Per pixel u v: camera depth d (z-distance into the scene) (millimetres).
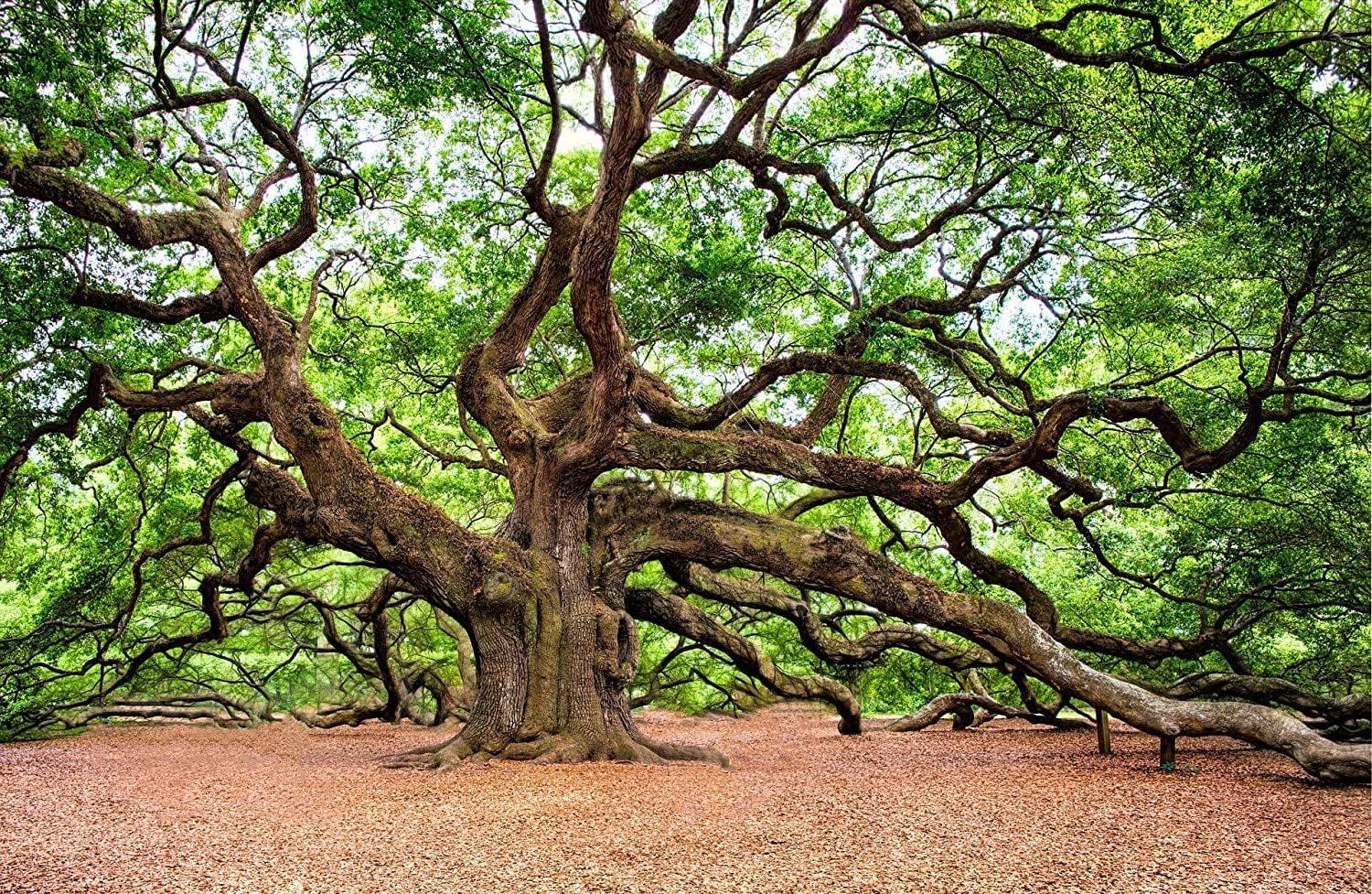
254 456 17250
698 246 19141
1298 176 11938
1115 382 16281
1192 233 16094
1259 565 18922
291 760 15750
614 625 15070
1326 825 9586
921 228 18328
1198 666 22703
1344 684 21266
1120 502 18047
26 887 7109
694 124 15805
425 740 20156
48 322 15250
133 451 21625
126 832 9148
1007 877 7445
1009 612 15227
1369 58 11344
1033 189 15578
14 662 21688
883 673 27641
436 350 21359
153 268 16516
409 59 12789
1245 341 17297
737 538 15688
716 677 29469
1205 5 12688
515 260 19703
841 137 16141
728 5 14672
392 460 23703
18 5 10539
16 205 14070
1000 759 15914
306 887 7090
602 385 14180
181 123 16406
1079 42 14062
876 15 15977
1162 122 13031
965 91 15469
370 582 29500
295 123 15938
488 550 14602
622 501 16219
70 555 24375
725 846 8383
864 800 11047
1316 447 17656
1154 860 8031
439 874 7441
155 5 12836
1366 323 15203
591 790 11562
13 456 16859
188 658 27359
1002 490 29297
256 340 15258
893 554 26938
